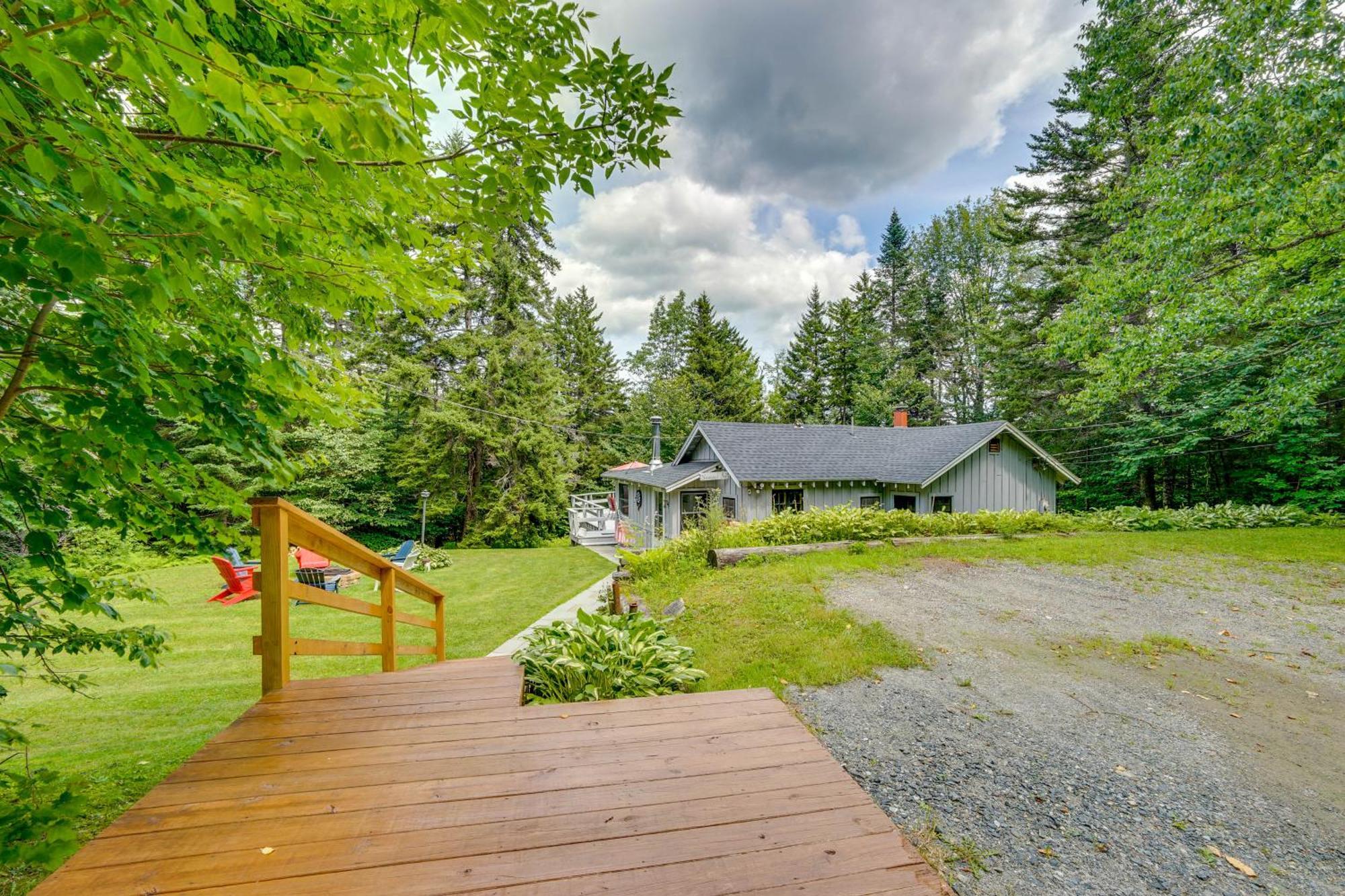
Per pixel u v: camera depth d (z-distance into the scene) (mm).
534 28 1970
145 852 1393
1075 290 16422
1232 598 6398
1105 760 3178
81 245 1375
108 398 1823
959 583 7121
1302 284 8750
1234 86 7211
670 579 7906
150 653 2912
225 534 2730
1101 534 10445
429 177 1932
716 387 28906
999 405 20406
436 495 18344
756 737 2113
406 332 18031
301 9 1904
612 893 1301
